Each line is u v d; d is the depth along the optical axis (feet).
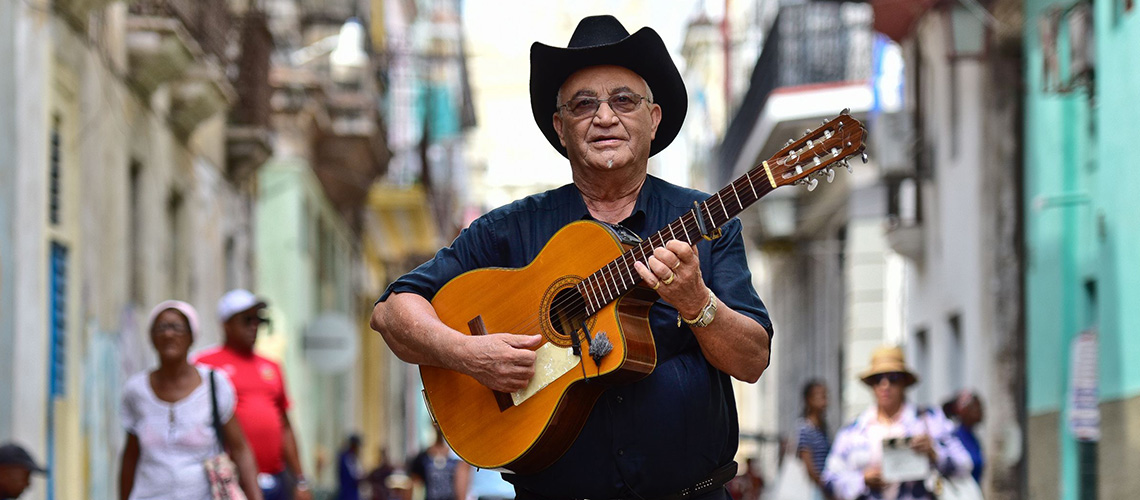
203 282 61.00
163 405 26.53
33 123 38.68
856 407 69.31
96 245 45.21
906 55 57.52
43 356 38.81
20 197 38.01
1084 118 38.42
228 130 65.77
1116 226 35.24
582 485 13.96
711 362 13.60
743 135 79.66
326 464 89.92
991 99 46.09
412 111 121.08
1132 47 33.50
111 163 46.93
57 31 40.98
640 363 13.42
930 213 55.67
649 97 14.32
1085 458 37.96
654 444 13.76
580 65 14.15
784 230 75.61
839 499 32.55
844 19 68.49
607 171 14.10
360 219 108.47
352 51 86.43
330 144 87.20
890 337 68.03
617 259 13.41
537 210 14.57
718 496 14.24
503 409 13.99
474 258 14.60
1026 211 44.65
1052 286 41.50
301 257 81.87
